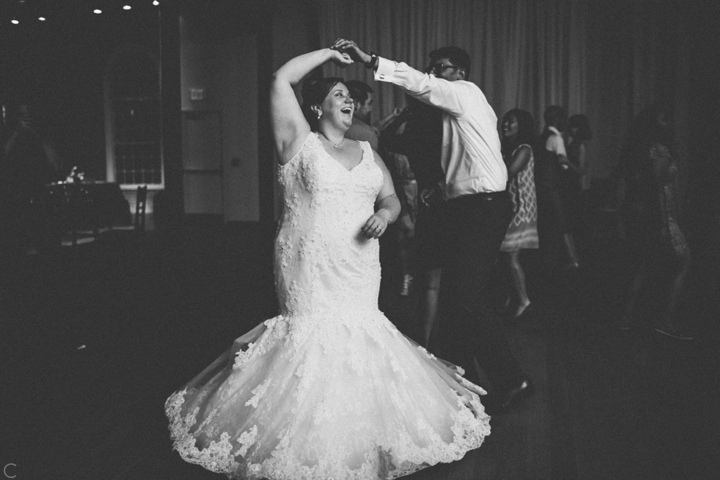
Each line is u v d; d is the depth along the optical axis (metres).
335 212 2.96
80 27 15.34
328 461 2.63
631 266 5.40
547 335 5.29
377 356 2.95
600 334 5.29
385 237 6.83
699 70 9.52
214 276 7.82
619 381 4.11
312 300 2.95
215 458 2.74
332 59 3.14
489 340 3.62
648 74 10.87
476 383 3.77
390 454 2.73
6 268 8.09
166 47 8.98
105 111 15.68
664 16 10.66
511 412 3.59
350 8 11.57
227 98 13.33
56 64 15.18
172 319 5.69
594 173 11.35
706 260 6.49
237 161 13.38
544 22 11.28
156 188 15.76
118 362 4.43
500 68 11.41
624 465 2.92
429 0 11.41
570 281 7.68
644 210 5.18
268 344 2.99
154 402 3.67
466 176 3.67
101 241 11.05
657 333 5.27
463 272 3.65
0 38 14.44
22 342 4.95
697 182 6.82
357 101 4.13
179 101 9.06
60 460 2.93
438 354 4.40
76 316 5.81
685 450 3.08
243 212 13.47
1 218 8.20
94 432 3.25
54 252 8.71
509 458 3.01
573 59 11.20
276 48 12.18
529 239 5.74
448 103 3.57
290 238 3.00
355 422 2.73
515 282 5.77
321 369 2.82
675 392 3.89
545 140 8.18
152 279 7.68
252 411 2.79
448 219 3.76
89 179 15.79
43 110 15.03
